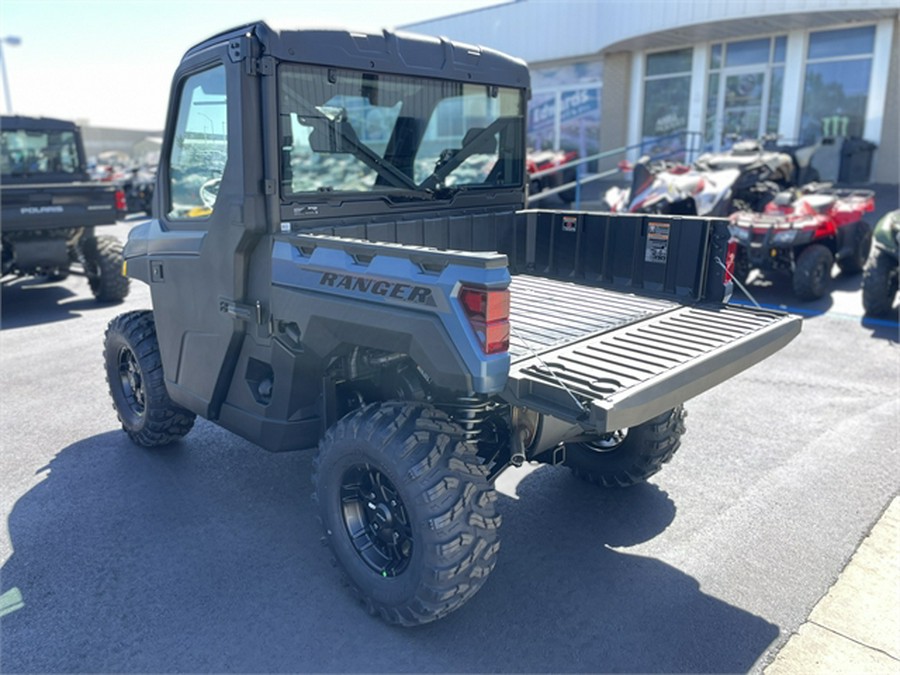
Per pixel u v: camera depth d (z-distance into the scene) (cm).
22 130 941
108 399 545
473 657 269
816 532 348
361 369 302
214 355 344
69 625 287
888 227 697
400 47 340
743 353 284
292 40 296
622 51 1788
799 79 1536
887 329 684
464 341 232
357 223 334
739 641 276
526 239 421
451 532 254
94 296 910
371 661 268
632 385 233
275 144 298
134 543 345
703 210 858
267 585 313
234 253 312
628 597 303
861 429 463
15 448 455
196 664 266
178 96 336
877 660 264
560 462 335
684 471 413
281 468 424
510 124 406
